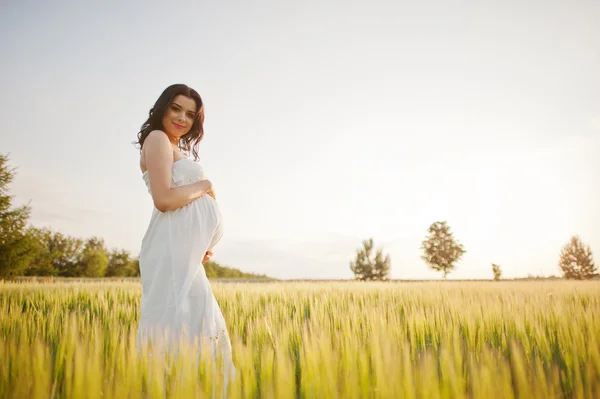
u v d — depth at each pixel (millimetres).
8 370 1323
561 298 5938
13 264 27969
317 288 10195
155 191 2109
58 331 2746
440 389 1111
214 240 2447
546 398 1103
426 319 3326
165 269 2143
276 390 1171
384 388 1089
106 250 62062
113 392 1179
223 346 2098
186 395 1177
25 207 28688
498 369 1235
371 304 5742
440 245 54438
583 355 1826
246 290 8492
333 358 1310
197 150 2787
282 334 2076
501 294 7730
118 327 2150
